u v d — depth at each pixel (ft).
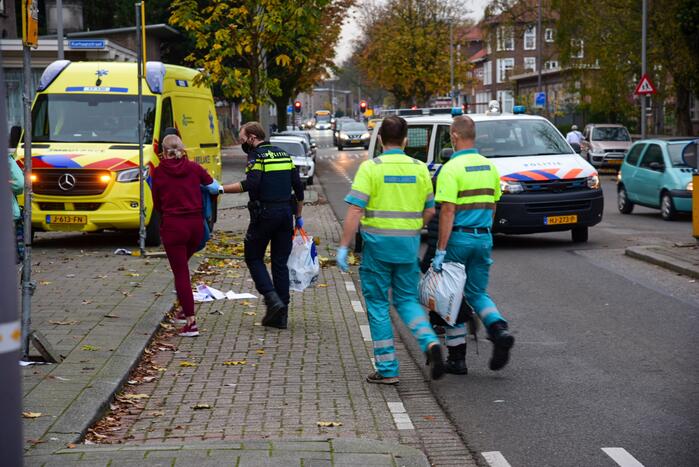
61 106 54.54
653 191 70.90
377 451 17.48
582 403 22.11
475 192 24.70
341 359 26.48
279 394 22.72
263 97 58.59
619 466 17.58
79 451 17.15
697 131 175.42
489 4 159.94
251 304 35.06
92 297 34.35
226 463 16.52
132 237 57.77
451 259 24.86
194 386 23.48
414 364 26.55
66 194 50.62
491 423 20.63
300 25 56.70
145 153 52.39
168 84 56.95
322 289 38.86
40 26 171.63
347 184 119.14
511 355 27.32
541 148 55.47
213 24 58.85
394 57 246.68
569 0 135.23
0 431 9.63
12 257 9.80
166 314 31.86
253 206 30.66
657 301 35.53
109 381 22.49
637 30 127.75
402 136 23.91
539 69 197.36
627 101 138.92
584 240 55.42
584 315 33.09
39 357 24.56
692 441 19.04
